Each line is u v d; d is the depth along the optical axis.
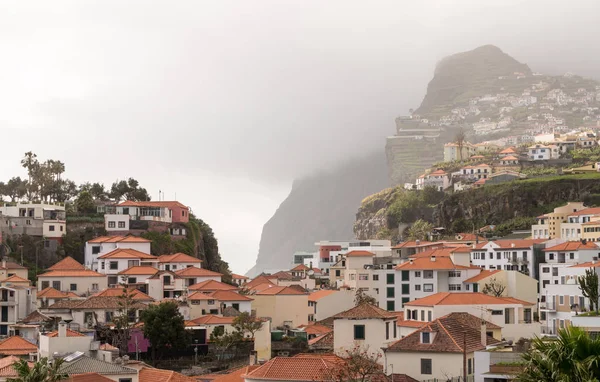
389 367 122.06
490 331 138.00
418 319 157.50
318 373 110.62
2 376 116.56
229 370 171.38
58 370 110.44
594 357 68.94
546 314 153.50
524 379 72.06
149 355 194.00
